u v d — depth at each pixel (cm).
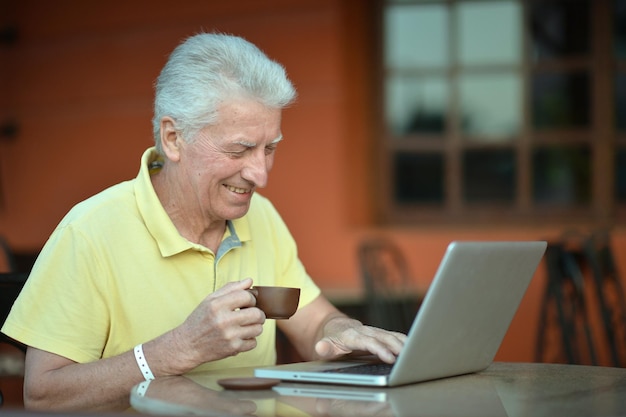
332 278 594
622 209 595
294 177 597
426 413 169
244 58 224
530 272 218
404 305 537
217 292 209
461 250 187
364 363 217
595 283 431
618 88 595
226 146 224
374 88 607
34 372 218
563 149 599
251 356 247
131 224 233
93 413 168
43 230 630
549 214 598
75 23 623
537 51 598
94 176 623
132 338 231
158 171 245
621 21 593
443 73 603
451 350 202
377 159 607
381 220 608
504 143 602
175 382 198
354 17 601
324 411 170
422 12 603
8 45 634
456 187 605
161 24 610
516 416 167
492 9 599
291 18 594
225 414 164
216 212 232
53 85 627
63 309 222
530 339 573
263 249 261
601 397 185
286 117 597
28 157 632
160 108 231
